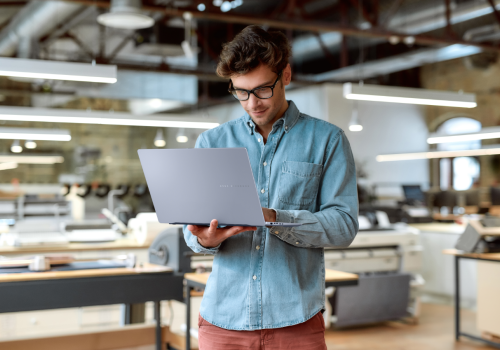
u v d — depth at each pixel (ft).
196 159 3.57
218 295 3.98
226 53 3.75
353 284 8.97
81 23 29.63
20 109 16.25
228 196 3.54
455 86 36.50
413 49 35.32
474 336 13.93
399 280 15.42
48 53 31.83
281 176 4.01
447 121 35.86
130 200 38.11
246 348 3.89
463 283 18.07
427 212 22.97
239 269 3.94
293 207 3.99
